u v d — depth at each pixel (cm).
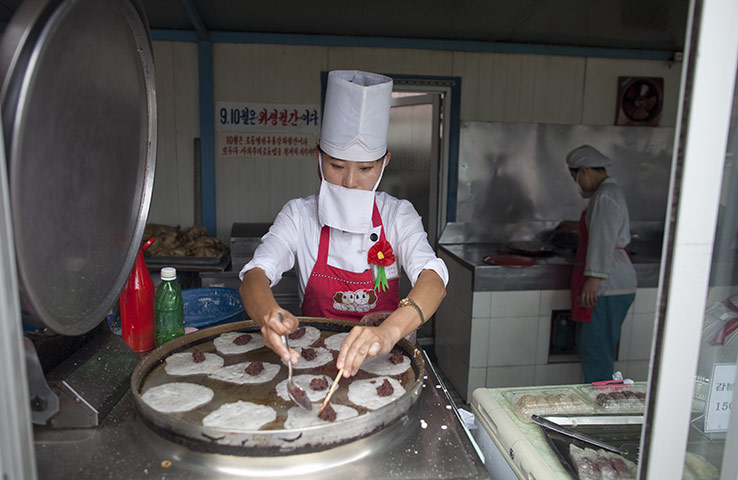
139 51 120
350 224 171
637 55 423
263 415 115
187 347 153
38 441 105
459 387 371
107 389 117
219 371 138
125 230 124
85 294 107
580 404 144
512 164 426
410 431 113
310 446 98
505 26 363
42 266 90
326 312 189
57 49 86
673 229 77
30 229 86
